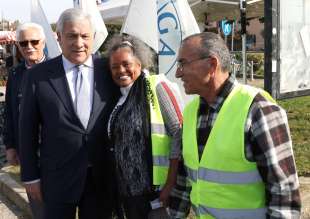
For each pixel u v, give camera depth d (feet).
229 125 5.87
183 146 6.67
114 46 8.51
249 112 5.76
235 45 95.45
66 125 8.50
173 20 14.56
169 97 8.34
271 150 5.59
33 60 11.53
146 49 8.66
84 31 8.50
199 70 6.10
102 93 8.76
